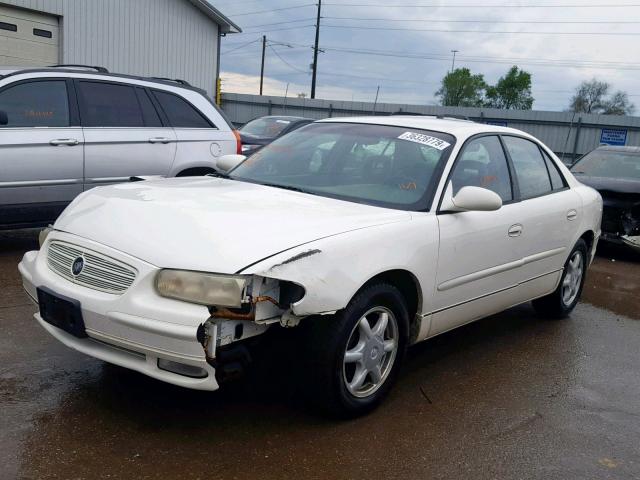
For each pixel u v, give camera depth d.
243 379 3.91
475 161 4.45
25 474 2.82
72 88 6.77
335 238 3.25
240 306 2.89
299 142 4.81
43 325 3.46
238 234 3.11
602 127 31.17
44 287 3.35
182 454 3.08
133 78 7.27
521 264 4.73
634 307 6.61
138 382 3.80
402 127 4.62
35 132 6.45
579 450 3.45
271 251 3.02
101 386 3.72
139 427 3.29
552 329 5.60
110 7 17.41
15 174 6.33
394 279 3.71
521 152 5.08
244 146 11.45
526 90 64.62
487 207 3.88
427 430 3.53
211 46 20.28
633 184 9.41
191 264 2.95
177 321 2.89
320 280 3.09
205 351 2.92
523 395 4.12
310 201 3.83
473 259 4.16
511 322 5.73
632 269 8.80
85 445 3.09
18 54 15.87
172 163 7.39
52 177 6.56
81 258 3.25
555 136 32.16
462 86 64.19
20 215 6.50
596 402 4.10
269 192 3.99
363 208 3.79
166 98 7.48
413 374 4.33
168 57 19.14
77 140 6.68
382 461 3.17
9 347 4.20
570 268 5.75
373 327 3.60
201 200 3.59
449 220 3.96
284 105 36.66
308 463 3.09
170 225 3.20
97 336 3.12
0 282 5.66
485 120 33.47
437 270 3.85
